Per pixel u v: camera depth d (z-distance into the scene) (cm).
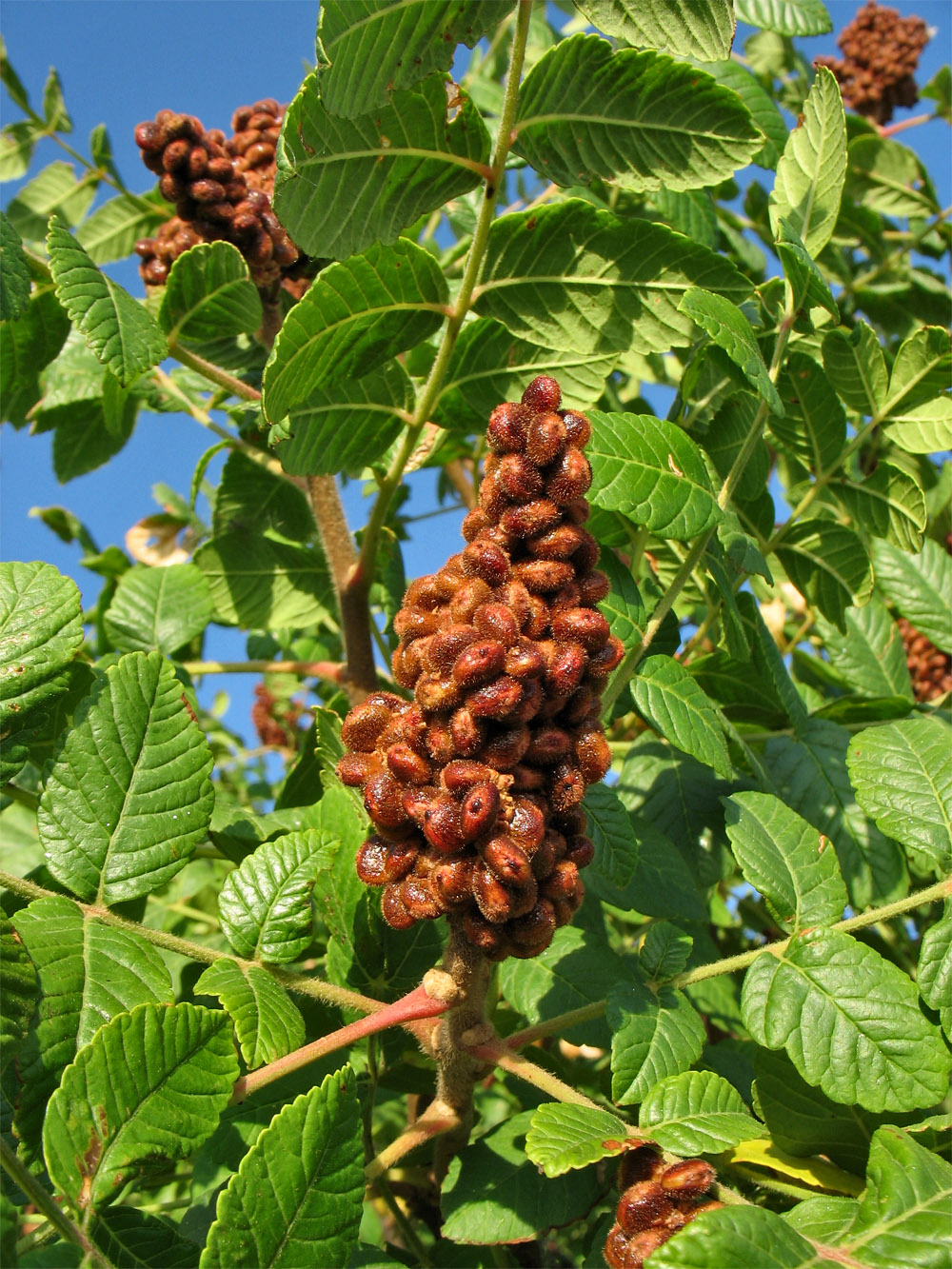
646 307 24
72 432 36
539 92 22
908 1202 17
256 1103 22
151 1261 16
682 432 22
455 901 18
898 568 31
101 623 35
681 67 21
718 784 28
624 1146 17
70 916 19
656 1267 15
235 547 33
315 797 30
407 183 22
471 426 26
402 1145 21
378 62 19
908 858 29
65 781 20
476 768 17
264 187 30
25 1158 17
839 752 28
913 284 40
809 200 25
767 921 33
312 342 22
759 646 26
